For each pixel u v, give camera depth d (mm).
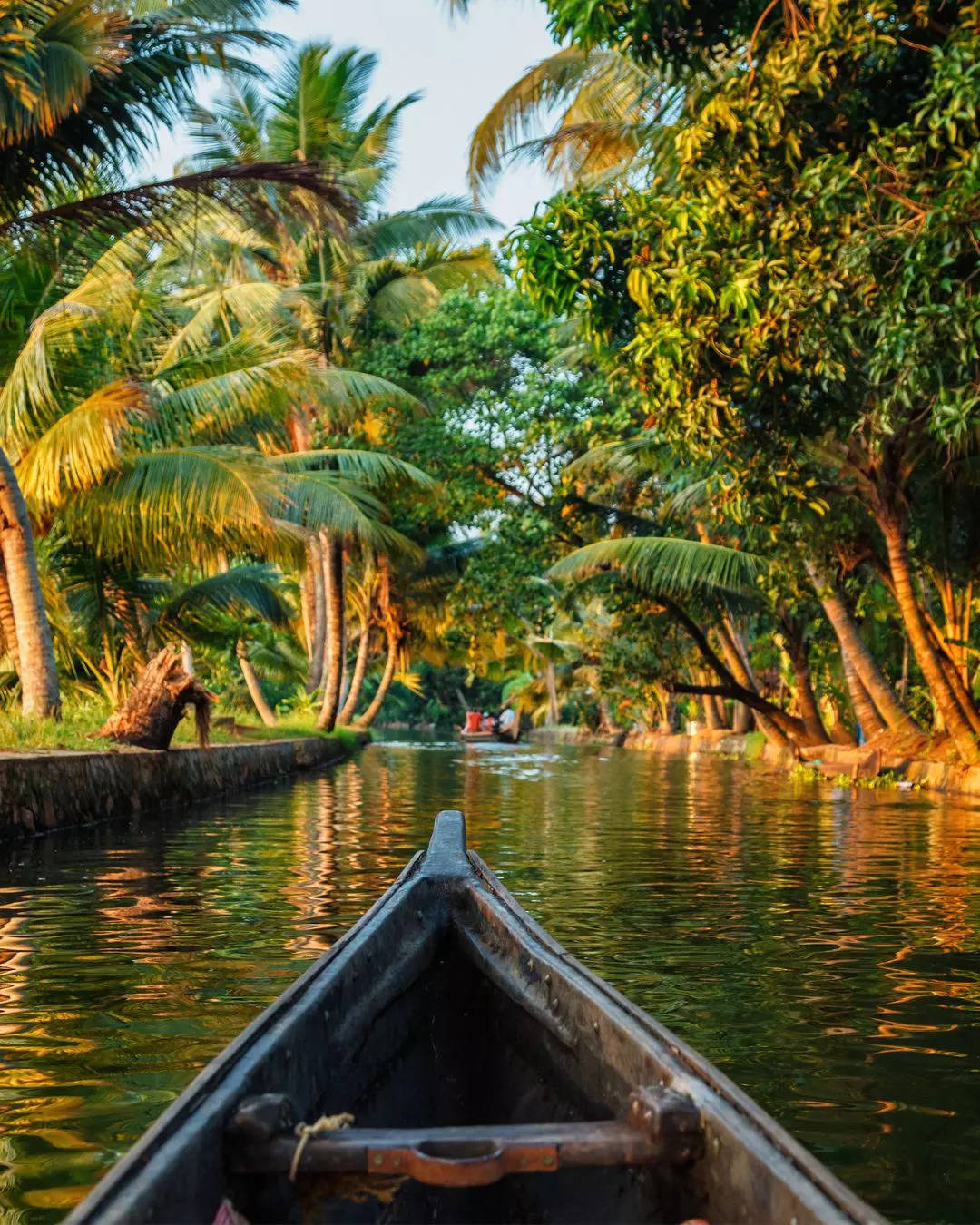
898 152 8586
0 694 15211
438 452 25734
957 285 9164
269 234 24141
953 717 16609
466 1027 3822
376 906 4020
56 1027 4203
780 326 9688
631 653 25656
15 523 12281
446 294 27016
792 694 29188
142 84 11398
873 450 10016
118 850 8992
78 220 11648
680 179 10070
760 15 9336
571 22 9398
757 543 19891
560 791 17094
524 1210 2465
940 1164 3031
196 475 13883
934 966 5328
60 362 13430
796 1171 1885
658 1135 2135
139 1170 1860
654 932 6121
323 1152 2078
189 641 19031
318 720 27562
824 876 8203
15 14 9773
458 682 69312
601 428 22812
